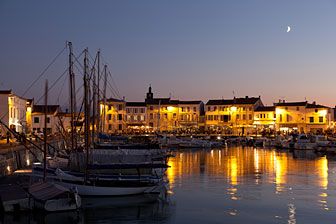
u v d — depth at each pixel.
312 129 143.62
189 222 30.98
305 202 37.31
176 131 146.88
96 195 38.03
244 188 44.50
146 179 40.09
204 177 52.69
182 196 40.06
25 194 32.66
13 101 90.88
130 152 50.16
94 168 38.84
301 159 78.19
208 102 158.12
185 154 91.06
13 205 31.45
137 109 155.25
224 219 31.69
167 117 155.25
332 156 85.25
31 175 39.72
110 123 148.75
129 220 31.56
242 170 60.28
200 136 134.38
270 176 53.75
